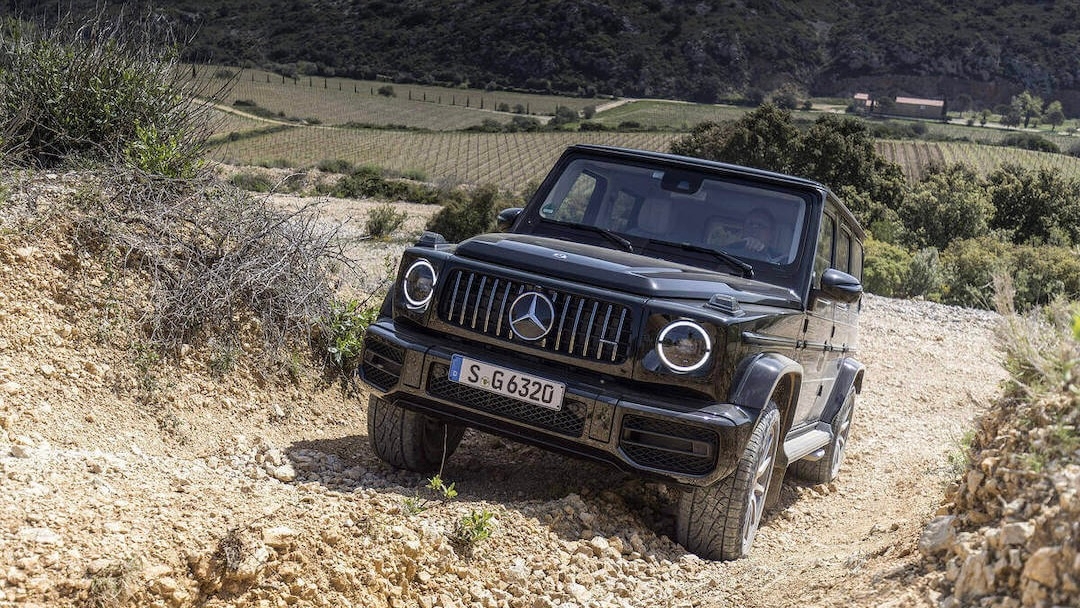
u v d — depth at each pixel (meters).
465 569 3.69
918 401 10.32
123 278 5.64
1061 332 3.67
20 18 7.01
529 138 147.00
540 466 5.62
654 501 5.07
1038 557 2.54
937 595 2.99
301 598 3.18
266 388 5.77
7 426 4.18
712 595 3.91
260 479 4.60
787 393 4.73
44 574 2.86
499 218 5.63
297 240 6.58
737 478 4.25
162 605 2.95
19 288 5.12
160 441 4.80
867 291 20.23
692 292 4.25
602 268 4.26
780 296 4.76
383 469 5.07
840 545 4.91
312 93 196.88
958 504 3.52
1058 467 3.00
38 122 6.61
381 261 12.09
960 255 23.28
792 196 5.22
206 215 6.35
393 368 4.48
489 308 4.29
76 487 3.59
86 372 4.93
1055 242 41.72
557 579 3.87
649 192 5.32
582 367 4.16
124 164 6.36
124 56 7.12
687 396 4.11
